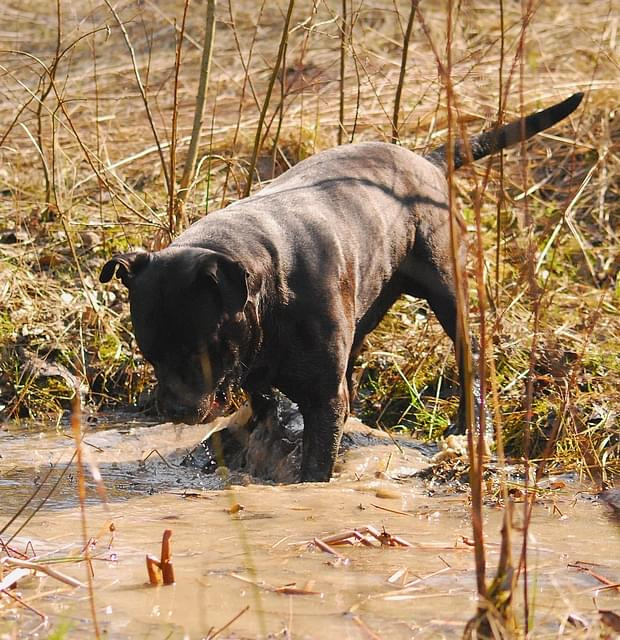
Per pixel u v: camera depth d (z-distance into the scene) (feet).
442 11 47.73
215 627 13.35
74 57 47.32
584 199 33.65
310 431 21.30
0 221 31.86
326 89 39.91
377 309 23.56
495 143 14.65
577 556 16.24
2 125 38.45
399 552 16.33
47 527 17.97
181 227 29.09
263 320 20.12
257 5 50.85
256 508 19.06
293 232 20.86
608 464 21.31
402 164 23.73
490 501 19.43
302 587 14.74
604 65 39.91
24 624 13.52
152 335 18.79
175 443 24.25
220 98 40.22
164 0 52.31
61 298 29.12
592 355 25.55
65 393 26.99
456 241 13.50
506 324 26.63
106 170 31.24
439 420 24.89
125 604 14.17
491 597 12.51
